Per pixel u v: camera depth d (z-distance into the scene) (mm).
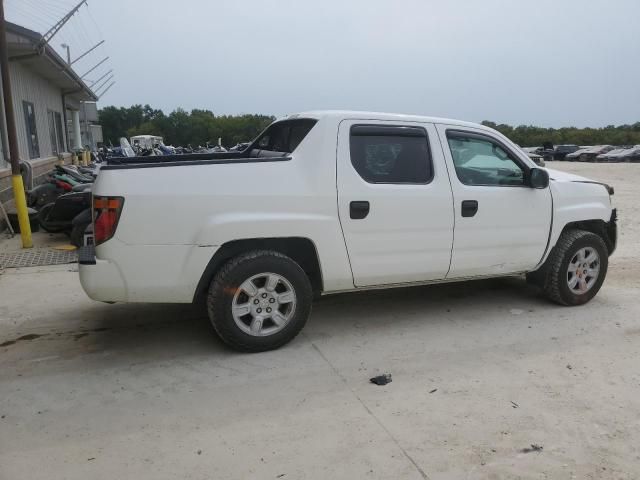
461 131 4805
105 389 3648
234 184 3930
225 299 3990
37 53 11094
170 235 3799
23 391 3613
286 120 5000
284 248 4312
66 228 8375
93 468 2797
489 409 3422
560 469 2828
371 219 4320
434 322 4973
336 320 5004
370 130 4383
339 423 3240
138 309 5246
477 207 4738
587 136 78062
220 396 3559
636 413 3393
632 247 8547
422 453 2949
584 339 4609
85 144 29250
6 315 5059
